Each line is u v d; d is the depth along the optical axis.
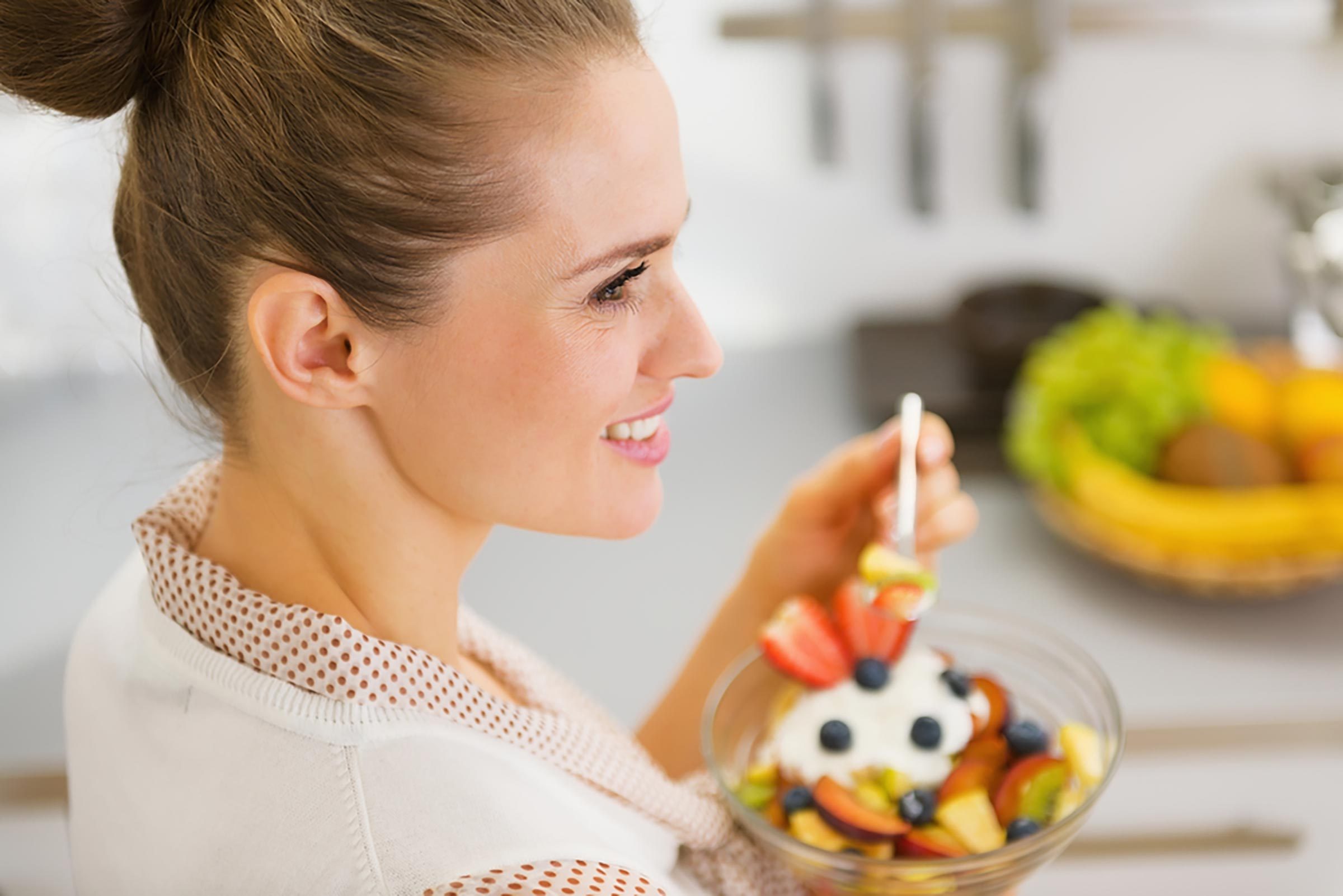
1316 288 1.69
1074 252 1.81
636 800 0.72
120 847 0.67
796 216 1.82
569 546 1.56
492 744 0.65
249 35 0.57
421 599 0.68
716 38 1.72
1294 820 1.36
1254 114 1.72
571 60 0.57
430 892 0.56
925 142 1.70
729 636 0.99
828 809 0.76
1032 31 1.64
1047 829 0.72
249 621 0.63
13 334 1.72
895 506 0.96
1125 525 1.39
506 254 0.59
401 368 0.61
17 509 1.56
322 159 0.57
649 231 0.61
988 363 1.62
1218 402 1.44
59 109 0.62
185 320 0.64
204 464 0.76
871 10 1.66
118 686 0.69
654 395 0.68
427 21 0.56
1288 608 1.41
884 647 0.85
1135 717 1.29
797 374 1.80
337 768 0.60
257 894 0.59
